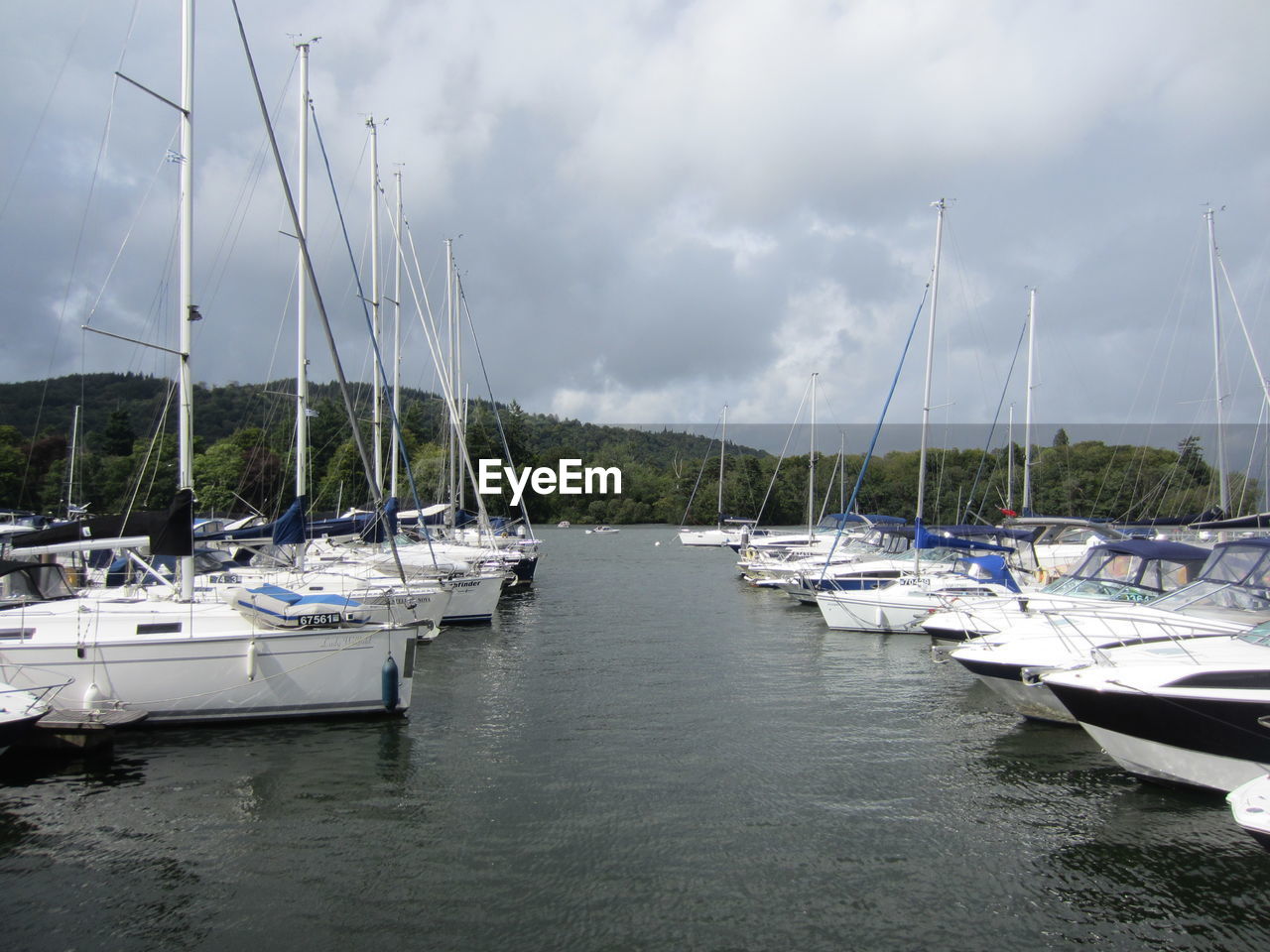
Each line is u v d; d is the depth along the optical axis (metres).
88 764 12.26
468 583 26.84
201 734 13.54
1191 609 13.98
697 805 11.02
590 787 11.63
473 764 12.53
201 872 9.10
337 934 7.91
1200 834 10.09
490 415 88.69
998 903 8.55
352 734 13.74
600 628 26.41
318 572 21.19
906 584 26.67
